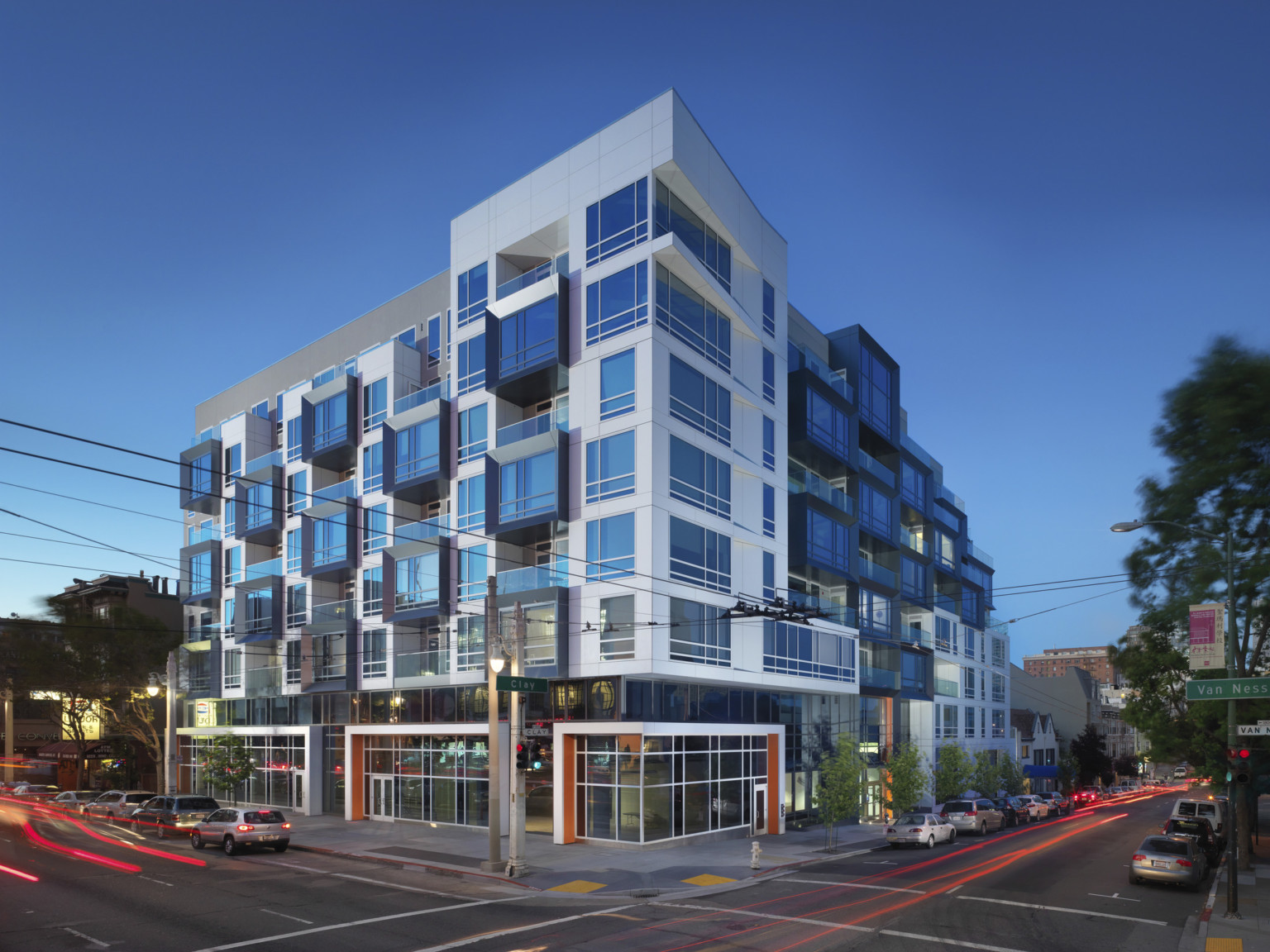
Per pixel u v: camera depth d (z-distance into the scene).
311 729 44.53
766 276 40.69
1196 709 30.88
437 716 39.00
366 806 41.94
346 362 48.72
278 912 20.42
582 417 34.03
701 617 33.81
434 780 38.72
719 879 25.34
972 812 39.31
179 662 56.72
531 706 34.59
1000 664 76.31
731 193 37.88
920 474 60.53
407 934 18.22
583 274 34.91
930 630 60.12
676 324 34.00
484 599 36.59
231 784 44.50
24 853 30.25
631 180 34.00
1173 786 141.25
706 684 35.41
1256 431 27.23
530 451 34.81
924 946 17.00
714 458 35.56
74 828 39.78
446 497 40.72
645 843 30.72
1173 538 28.92
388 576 40.81
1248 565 26.78
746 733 37.03
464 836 34.75
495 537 36.44
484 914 20.44
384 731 40.91
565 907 21.55
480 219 39.38
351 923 19.25
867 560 50.78
